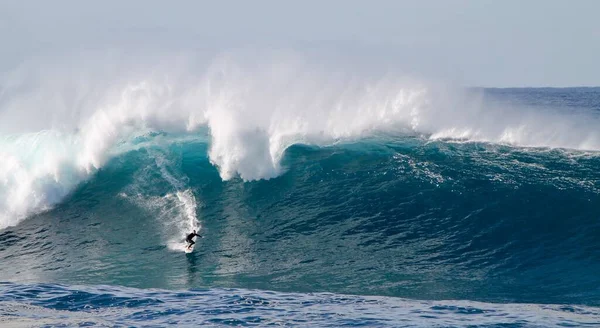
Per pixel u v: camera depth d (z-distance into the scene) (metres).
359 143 110.12
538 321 51.25
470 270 74.25
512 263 76.19
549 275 72.50
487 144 109.94
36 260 81.69
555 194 91.25
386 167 102.88
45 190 100.44
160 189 100.75
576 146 108.44
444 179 97.62
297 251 80.81
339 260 77.56
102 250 83.81
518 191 92.62
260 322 50.47
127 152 107.88
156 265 77.69
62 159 104.56
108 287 63.62
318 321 50.78
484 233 84.31
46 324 49.06
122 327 48.56
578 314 54.38
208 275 73.69
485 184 95.25
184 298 58.41
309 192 98.31
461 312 54.62
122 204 98.00
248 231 87.75
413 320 51.22
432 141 111.12
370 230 86.88
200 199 98.00
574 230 83.38
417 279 71.50
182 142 109.50
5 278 75.56
